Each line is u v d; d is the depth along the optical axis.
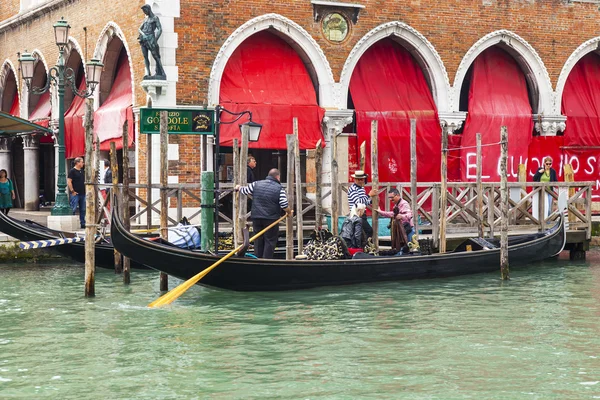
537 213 26.45
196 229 21.88
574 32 32.66
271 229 21.58
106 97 31.22
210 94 28.05
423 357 14.72
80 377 13.72
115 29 29.75
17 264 25.67
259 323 17.31
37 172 36.59
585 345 15.48
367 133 29.86
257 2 28.59
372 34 29.97
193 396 12.78
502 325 17.09
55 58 33.94
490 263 23.20
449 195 24.61
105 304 19.31
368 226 22.83
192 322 17.42
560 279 22.86
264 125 28.44
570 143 32.81
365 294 20.31
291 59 29.39
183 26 27.78
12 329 16.91
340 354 14.95
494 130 31.64
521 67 32.38
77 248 24.03
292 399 12.62
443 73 30.91
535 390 12.95
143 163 28.11
